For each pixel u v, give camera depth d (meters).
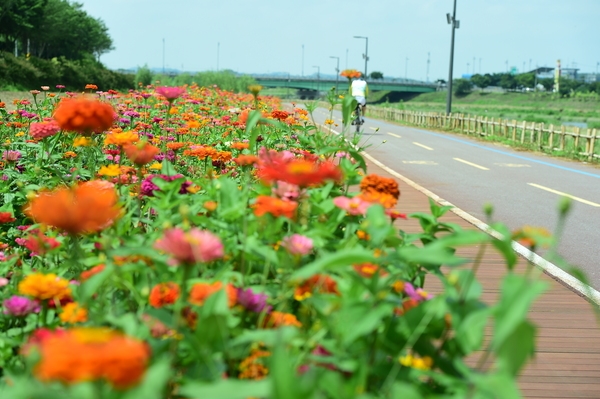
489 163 17.47
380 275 2.44
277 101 20.48
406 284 2.34
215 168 6.19
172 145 5.80
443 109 103.38
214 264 2.72
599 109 129.12
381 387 1.96
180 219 2.82
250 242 2.57
